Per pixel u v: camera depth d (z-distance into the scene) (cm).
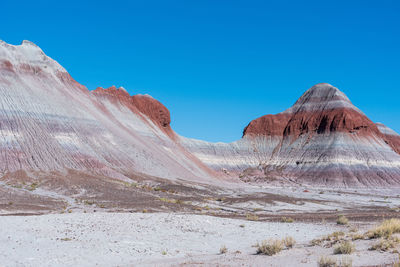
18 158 7588
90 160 8731
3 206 3703
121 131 11488
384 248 1414
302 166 18000
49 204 4269
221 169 18062
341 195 10006
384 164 17025
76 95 11625
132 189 6694
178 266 1329
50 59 11925
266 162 19612
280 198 7250
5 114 8444
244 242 1995
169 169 10981
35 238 1969
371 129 19850
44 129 8812
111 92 15238
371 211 5141
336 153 17500
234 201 6044
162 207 4397
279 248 1584
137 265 1395
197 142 19362
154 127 15388
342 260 1241
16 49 10944
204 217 2833
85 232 2166
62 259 1516
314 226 2778
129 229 2283
